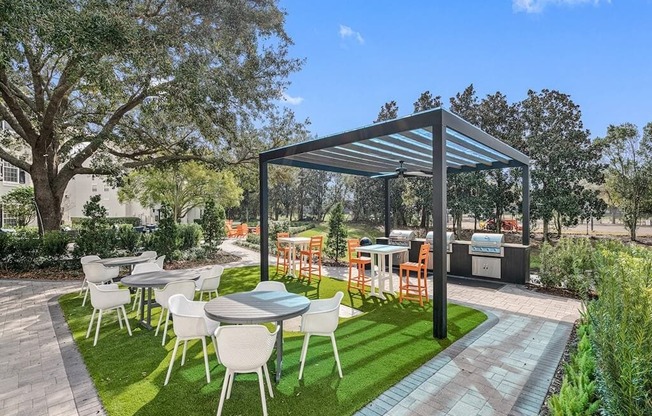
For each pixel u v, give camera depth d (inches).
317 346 149.7
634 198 518.0
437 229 159.2
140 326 177.3
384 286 268.4
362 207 903.1
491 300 225.5
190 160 426.3
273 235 527.5
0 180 656.4
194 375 123.6
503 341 153.7
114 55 261.6
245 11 335.9
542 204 484.7
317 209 1189.1
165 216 380.5
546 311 199.5
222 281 290.2
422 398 107.6
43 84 348.2
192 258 397.1
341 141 204.2
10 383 118.2
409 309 206.2
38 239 322.0
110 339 159.3
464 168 322.7
